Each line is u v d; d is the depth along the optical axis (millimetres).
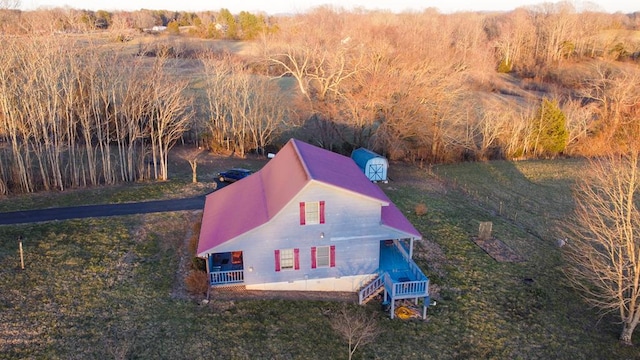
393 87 50188
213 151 55031
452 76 53625
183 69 70312
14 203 34781
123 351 20734
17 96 40250
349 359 21625
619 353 23688
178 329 22703
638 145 51125
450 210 40281
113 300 24281
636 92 61344
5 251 26922
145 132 44875
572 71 86500
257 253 25297
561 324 25688
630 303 24219
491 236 35312
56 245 28344
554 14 111188
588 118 61469
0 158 38344
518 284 29094
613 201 26062
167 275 27078
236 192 31609
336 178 26328
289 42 62375
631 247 24094
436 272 29766
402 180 48656
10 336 20875
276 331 23266
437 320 25359
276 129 57969
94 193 38188
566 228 38156
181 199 38062
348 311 25203
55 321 22234
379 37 54938
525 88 83438
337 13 84312
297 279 26219
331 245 25828
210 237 26234
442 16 105438
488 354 23141
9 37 40625
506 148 59250
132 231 31375
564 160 58750
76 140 49031
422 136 53969
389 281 25219
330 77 51469
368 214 25594
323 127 54781
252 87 58562
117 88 48719
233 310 24406
